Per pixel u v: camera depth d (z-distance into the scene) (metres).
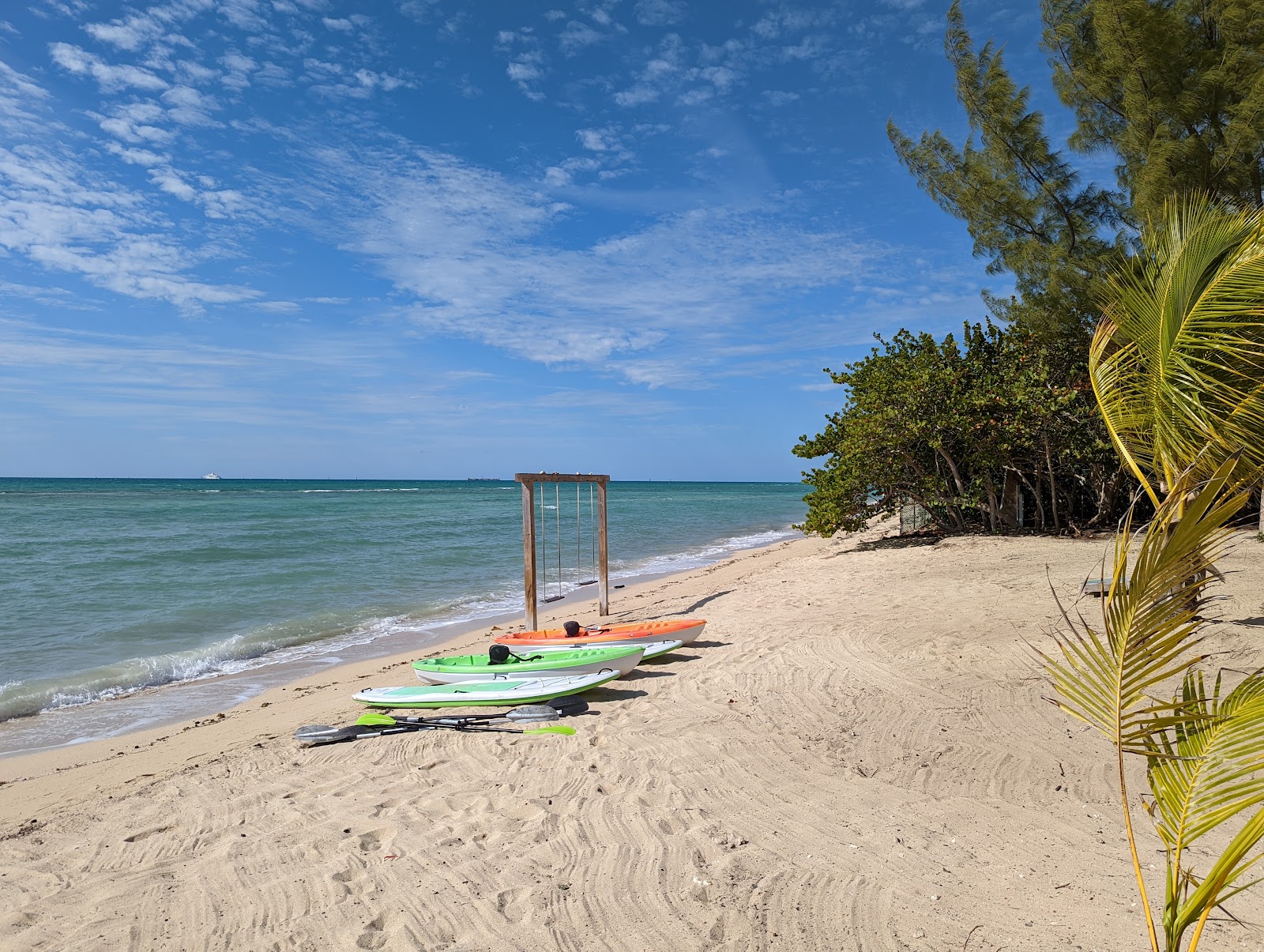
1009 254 17.16
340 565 21.78
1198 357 3.46
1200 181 13.64
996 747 6.20
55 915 3.97
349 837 4.81
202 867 4.48
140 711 9.16
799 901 3.99
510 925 3.79
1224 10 14.02
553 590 18.34
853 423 17.75
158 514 42.12
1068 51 16.41
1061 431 16.86
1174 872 2.63
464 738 6.82
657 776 5.70
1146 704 6.51
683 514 51.31
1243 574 10.87
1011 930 3.71
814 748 6.27
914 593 12.19
